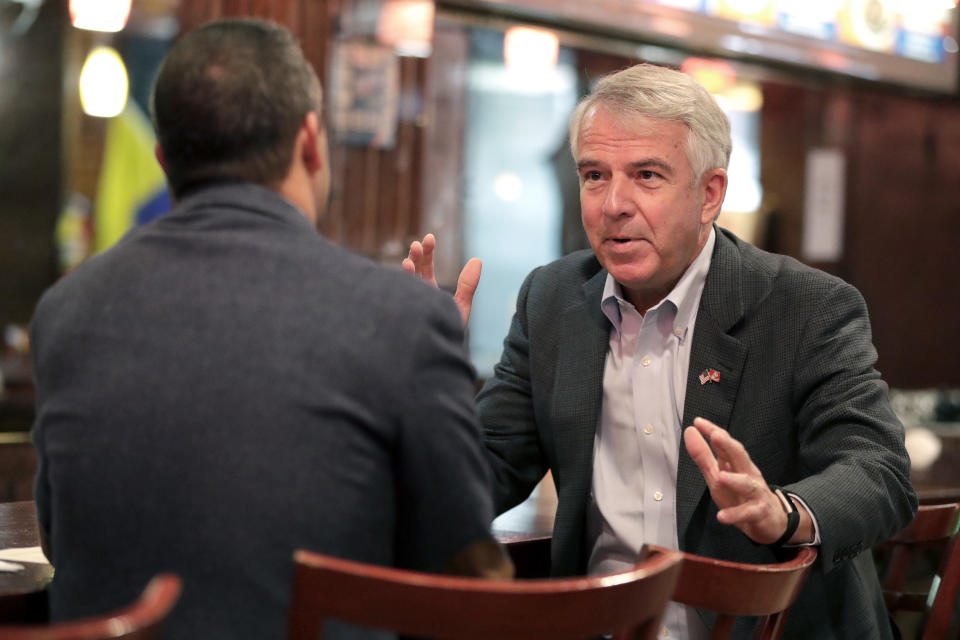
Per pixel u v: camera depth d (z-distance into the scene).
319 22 4.05
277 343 1.11
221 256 1.16
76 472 1.12
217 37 1.23
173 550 1.08
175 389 1.11
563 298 1.86
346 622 0.99
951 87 5.93
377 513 1.14
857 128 6.49
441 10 4.40
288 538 1.07
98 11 4.20
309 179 1.30
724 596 1.24
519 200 7.11
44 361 1.19
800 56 5.25
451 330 1.17
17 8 5.22
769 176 6.52
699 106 1.64
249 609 1.06
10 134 5.34
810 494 1.46
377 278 1.16
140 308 1.15
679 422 1.72
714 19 4.92
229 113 1.21
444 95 4.73
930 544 1.96
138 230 1.25
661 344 1.74
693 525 1.67
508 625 0.97
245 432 1.09
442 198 4.71
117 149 4.76
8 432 3.64
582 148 1.68
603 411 1.78
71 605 1.13
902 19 5.64
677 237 1.64
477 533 1.15
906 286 6.70
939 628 1.78
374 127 4.26
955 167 6.71
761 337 1.69
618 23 4.61
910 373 6.69
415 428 1.12
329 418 1.10
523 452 1.86
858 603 1.67
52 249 5.45
